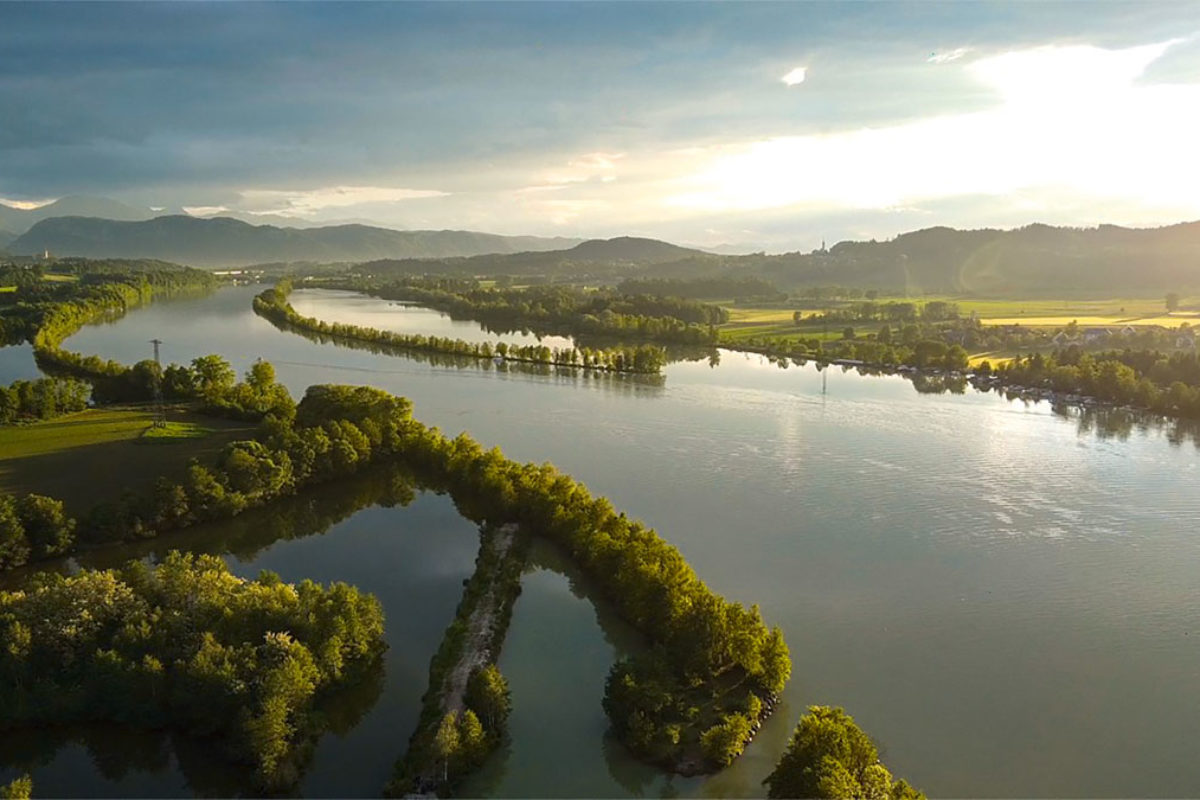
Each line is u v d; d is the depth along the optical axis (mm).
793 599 130625
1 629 95938
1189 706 103375
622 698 92750
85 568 138750
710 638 100875
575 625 118000
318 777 86812
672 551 125062
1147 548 151500
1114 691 106500
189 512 155375
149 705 91562
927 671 110250
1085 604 130000
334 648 98812
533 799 83188
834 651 114875
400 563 143250
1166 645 118062
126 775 88688
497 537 143875
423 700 97375
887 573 140375
